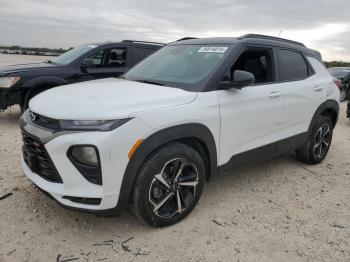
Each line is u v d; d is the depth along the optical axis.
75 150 2.72
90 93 3.16
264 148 4.08
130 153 2.76
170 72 3.80
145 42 8.12
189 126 3.12
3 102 6.67
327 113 5.31
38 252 2.80
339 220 3.55
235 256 2.88
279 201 3.92
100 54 7.46
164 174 3.06
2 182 3.98
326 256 2.94
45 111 2.88
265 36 4.33
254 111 3.79
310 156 5.08
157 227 3.20
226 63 3.59
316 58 5.11
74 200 2.80
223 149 3.55
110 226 3.22
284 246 3.05
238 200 3.88
